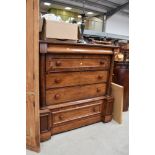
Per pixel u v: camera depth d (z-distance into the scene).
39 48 1.41
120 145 1.61
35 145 1.45
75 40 1.80
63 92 1.72
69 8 5.35
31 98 1.39
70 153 1.46
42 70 1.50
